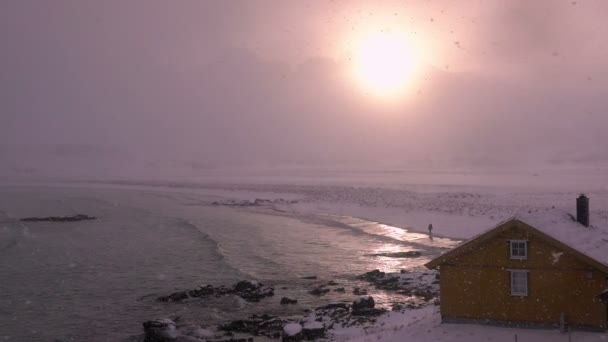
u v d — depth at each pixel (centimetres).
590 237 2766
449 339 2533
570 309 2569
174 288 4516
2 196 15750
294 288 4434
